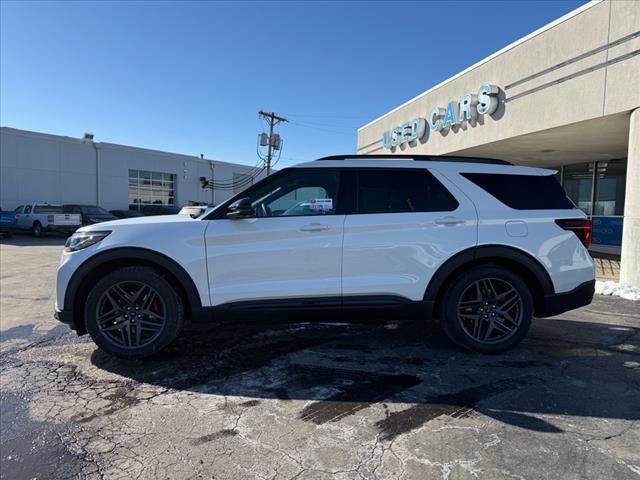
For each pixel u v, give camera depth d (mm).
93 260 3906
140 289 4000
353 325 5285
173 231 3947
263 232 3965
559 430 2865
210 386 3596
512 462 2514
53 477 2432
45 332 5270
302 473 2438
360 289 4020
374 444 2719
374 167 4207
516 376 3752
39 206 22734
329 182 4188
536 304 4324
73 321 3998
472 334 4246
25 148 26266
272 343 4633
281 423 2988
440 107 12797
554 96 9000
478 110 11133
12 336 5094
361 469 2467
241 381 3684
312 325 5281
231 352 4371
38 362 4180
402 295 4062
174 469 2488
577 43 8430
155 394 3457
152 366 4031
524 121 9805
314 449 2672
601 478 2361
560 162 14430
